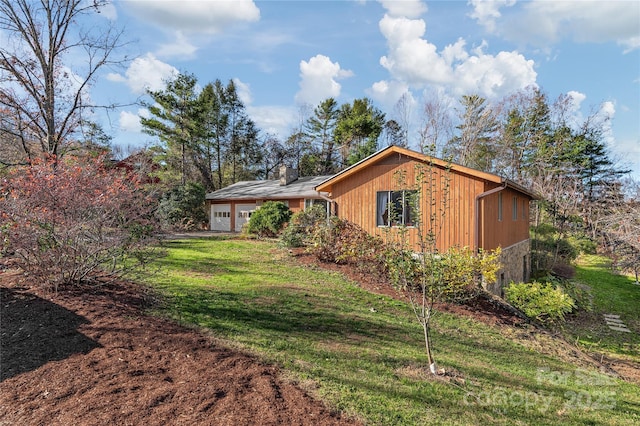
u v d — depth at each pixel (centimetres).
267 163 4062
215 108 3688
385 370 459
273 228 1770
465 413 374
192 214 2370
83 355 405
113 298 592
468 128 3184
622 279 1686
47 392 334
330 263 1133
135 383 353
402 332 636
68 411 304
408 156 1190
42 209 565
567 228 2045
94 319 498
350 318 664
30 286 603
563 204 2034
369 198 1274
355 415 333
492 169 3167
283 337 528
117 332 466
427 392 410
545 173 2300
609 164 2630
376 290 904
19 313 503
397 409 358
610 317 1191
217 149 3759
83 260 606
